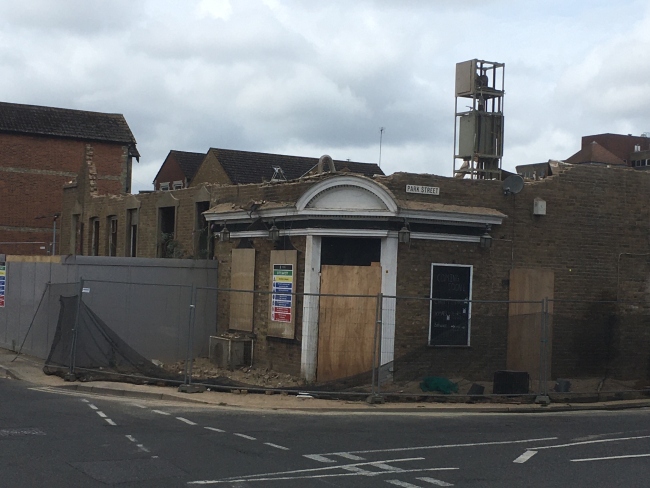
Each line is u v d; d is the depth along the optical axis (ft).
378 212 60.59
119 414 45.57
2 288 82.12
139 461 32.81
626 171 71.87
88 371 59.41
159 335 71.97
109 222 100.73
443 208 62.80
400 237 61.41
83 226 107.96
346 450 36.99
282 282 65.67
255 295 69.41
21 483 28.63
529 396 56.80
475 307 64.64
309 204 62.34
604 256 70.38
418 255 62.69
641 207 72.38
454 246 63.98
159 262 72.33
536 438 42.11
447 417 49.88
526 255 66.95
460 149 78.43
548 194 68.18
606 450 38.78
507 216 65.62
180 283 73.26
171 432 40.06
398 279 61.93
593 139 258.98
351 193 61.87
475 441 40.60
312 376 62.23
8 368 65.51
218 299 75.10
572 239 69.05
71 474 30.22
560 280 68.39
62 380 60.49
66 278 69.67
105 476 30.04
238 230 71.97
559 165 69.41
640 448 39.52
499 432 43.98
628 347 66.74
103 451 34.63
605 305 70.03
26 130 143.54
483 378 60.70
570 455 37.22
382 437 41.06
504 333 62.49
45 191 146.00
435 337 62.64
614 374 66.33
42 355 72.33
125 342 66.23
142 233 90.63
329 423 45.37
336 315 62.39
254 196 71.31
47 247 145.07
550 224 68.13
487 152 77.30
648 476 32.81
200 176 150.51
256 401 52.80
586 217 69.77
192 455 34.37
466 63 78.07
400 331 61.87
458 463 34.68
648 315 68.28
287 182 67.51
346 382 55.26
